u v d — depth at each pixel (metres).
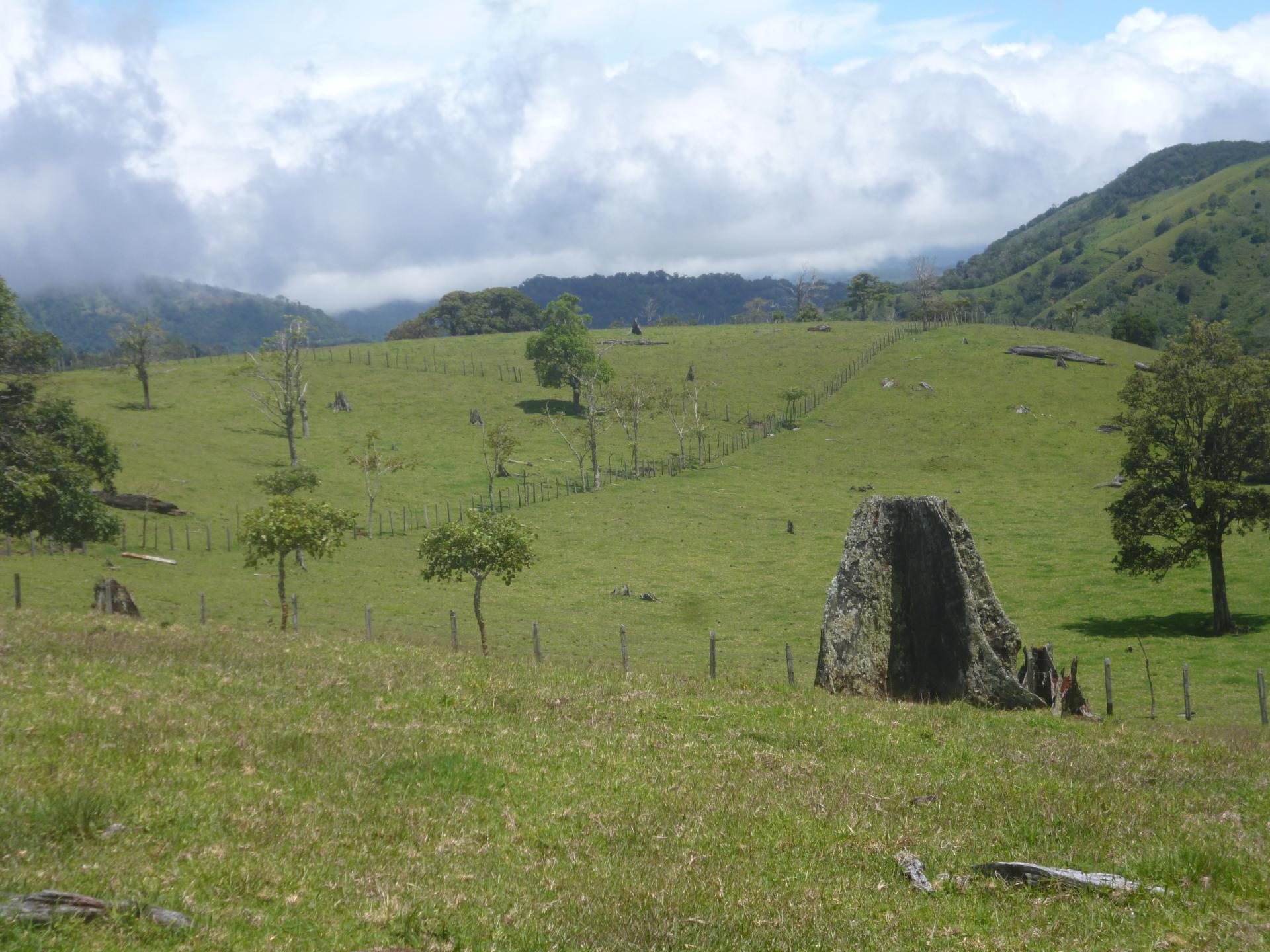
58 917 9.07
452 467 115.12
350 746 17.00
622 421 132.00
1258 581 66.38
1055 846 14.03
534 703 22.08
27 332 54.25
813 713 23.08
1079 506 98.12
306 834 12.67
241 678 21.59
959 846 14.09
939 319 192.88
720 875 12.52
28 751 14.44
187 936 9.27
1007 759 19.48
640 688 25.08
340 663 24.97
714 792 16.30
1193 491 54.41
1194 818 15.41
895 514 30.62
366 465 97.44
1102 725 24.88
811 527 92.31
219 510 87.50
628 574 74.62
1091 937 10.86
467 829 13.77
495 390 150.00
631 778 16.83
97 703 17.72
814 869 13.09
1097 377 148.75
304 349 169.25
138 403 127.75
